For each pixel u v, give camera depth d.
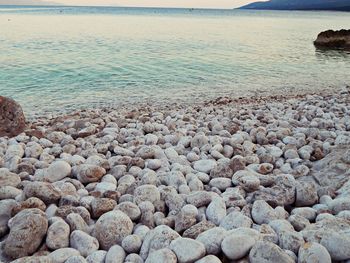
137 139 1.61
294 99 3.05
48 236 0.81
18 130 1.80
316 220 0.89
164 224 0.89
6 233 0.87
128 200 1.01
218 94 3.43
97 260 0.75
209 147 1.47
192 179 1.14
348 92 3.42
